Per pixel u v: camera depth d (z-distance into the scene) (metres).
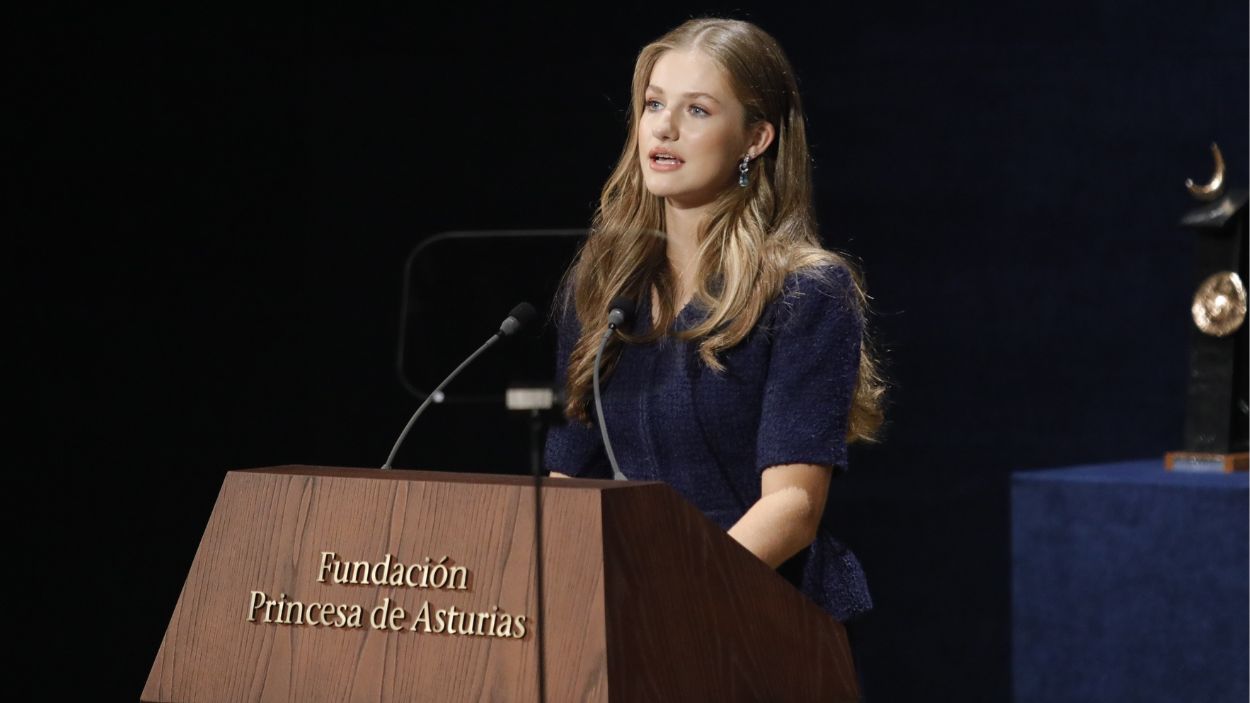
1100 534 13.99
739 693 5.87
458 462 18.61
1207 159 16.36
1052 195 16.95
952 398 17.33
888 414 17.47
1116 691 13.90
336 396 18.97
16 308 16.70
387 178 18.98
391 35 18.97
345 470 6.30
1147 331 16.66
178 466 17.97
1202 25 16.34
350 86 19.06
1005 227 17.11
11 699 16.64
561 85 18.52
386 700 5.62
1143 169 16.62
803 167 8.43
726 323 7.93
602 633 5.30
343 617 5.76
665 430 8.01
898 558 17.50
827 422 7.61
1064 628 14.14
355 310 18.98
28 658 16.78
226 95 18.48
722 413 7.89
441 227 18.84
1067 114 16.88
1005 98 17.08
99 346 17.36
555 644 5.38
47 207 16.91
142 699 5.98
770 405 7.69
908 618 17.47
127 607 17.41
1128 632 13.86
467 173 18.81
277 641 5.84
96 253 17.33
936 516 17.38
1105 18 16.70
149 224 17.80
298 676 5.78
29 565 16.81
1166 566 13.70
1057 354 16.97
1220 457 14.66
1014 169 17.06
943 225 17.30
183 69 18.09
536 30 18.59
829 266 7.93
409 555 5.71
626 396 8.17
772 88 8.34
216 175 18.38
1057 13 16.88
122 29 17.52
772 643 6.07
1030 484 14.32
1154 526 13.75
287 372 18.89
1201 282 14.98
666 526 5.69
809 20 17.61
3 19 16.48
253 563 5.95
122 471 17.52
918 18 17.31
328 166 19.11
